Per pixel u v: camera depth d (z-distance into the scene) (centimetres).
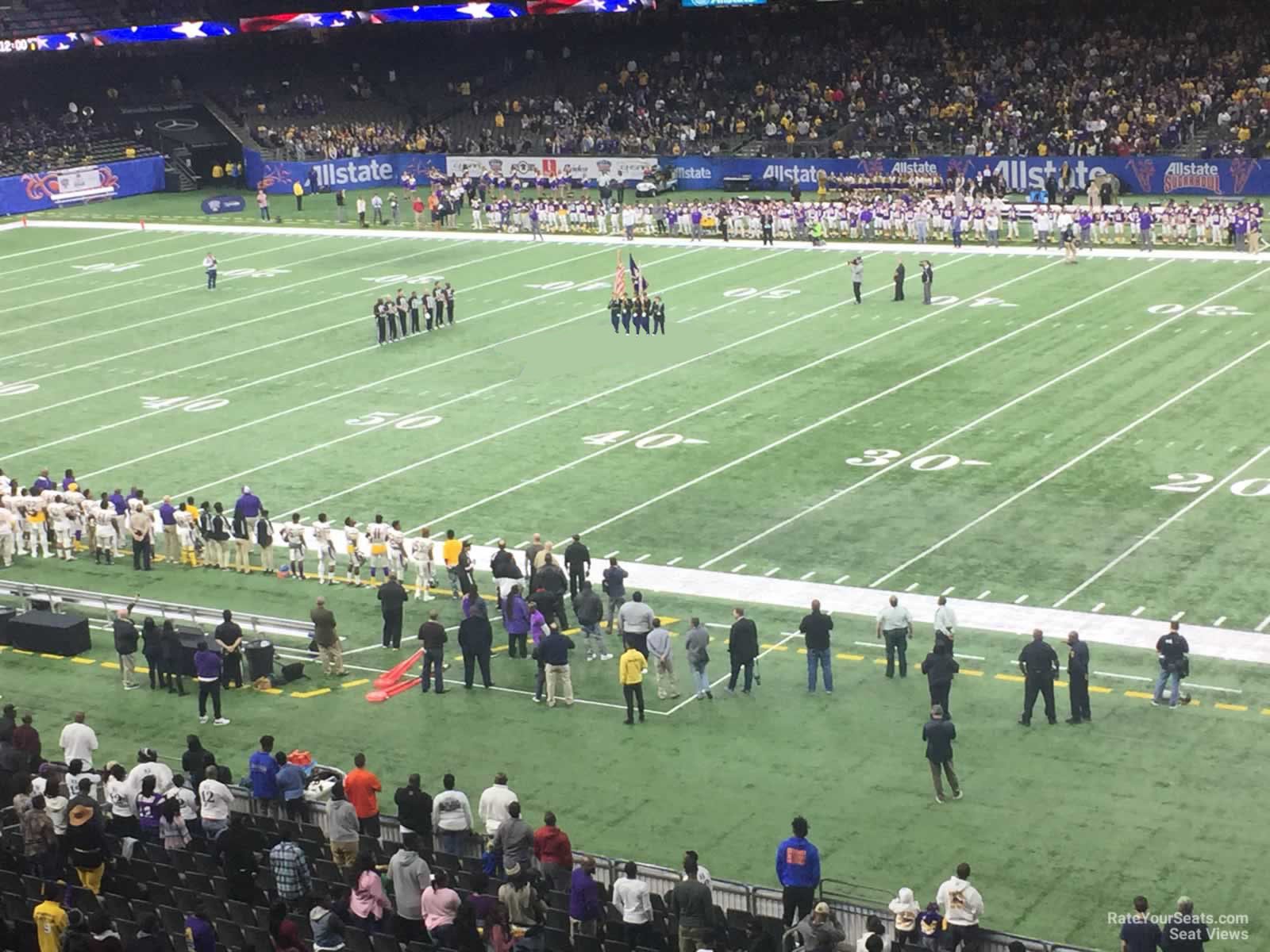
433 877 2052
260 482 4384
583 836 2519
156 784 2388
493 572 3412
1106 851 2394
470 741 2895
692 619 3028
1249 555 3534
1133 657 3086
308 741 2933
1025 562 3566
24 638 3462
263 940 1941
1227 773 2622
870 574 3553
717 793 2642
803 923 1930
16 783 2427
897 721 2878
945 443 4400
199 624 3512
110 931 1806
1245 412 4503
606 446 4531
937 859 2397
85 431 4938
